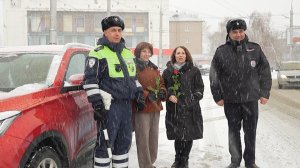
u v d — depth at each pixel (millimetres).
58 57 4281
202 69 42094
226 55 4605
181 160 4781
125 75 3879
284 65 19703
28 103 3357
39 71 4098
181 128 4605
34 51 4473
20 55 4422
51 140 3547
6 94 3424
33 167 3186
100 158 3865
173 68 4656
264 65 4637
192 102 4602
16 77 4094
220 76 4734
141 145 4461
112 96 3814
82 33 56875
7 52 4539
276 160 5277
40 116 3350
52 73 4020
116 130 3873
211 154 5598
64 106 3801
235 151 4789
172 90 4582
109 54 3836
